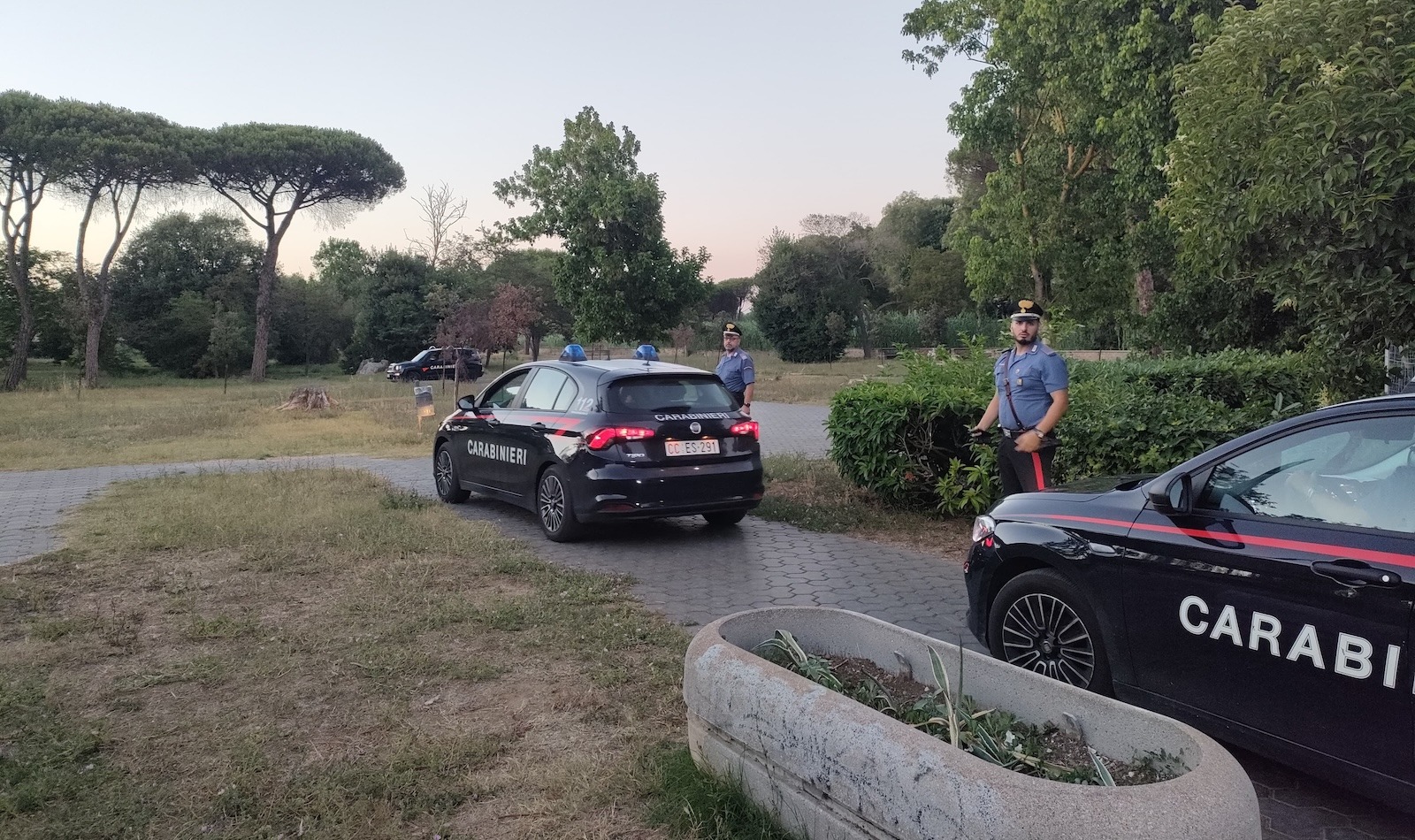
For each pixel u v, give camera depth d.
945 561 6.89
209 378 47.31
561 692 4.16
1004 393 5.97
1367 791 2.82
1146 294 21.41
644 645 4.83
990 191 23.22
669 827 2.94
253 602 5.62
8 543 7.49
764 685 2.86
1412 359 7.58
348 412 21.39
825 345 51.03
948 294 50.06
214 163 42.31
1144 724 2.56
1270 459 3.27
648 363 8.04
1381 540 2.83
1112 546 3.60
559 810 3.09
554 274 20.23
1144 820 2.04
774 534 7.87
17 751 3.57
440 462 9.62
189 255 51.88
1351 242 5.94
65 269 44.44
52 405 25.48
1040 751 2.66
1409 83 5.45
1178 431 5.95
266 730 3.77
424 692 4.18
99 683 4.31
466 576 6.26
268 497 9.13
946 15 22.08
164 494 9.63
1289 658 2.98
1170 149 7.70
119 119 39.03
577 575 6.29
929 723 2.72
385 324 51.03
